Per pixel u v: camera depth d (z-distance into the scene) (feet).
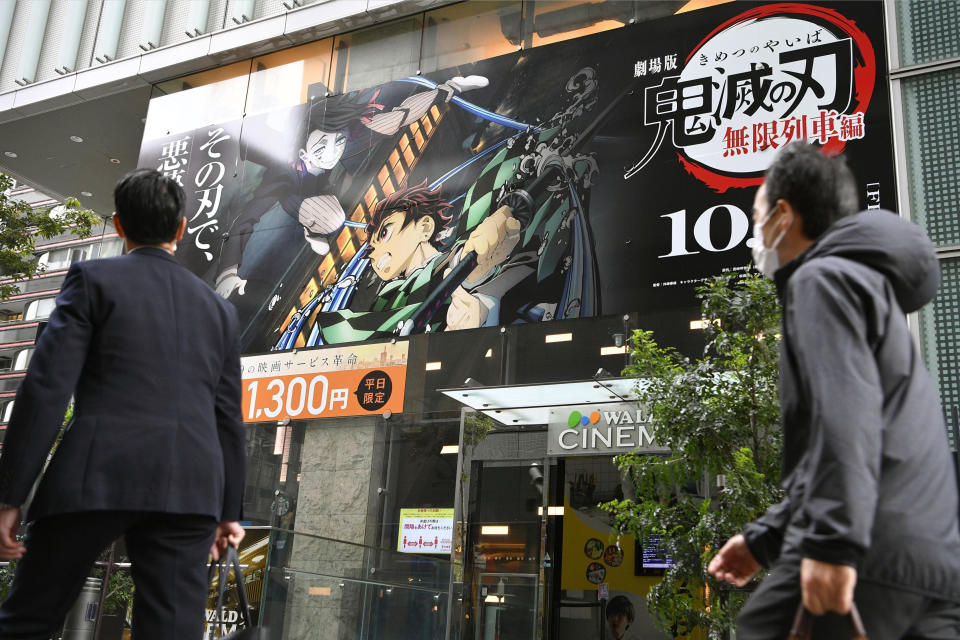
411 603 20.38
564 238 27.73
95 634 15.43
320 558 17.38
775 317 16.39
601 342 26.00
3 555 6.26
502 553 26.71
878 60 24.57
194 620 6.63
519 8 31.81
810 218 4.95
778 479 15.62
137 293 6.93
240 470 7.61
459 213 30.07
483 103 31.17
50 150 47.62
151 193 7.38
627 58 28.86
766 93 26.02
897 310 4.42
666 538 17.06
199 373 7.07
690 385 16.67
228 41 37.42
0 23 44.52
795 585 4.22
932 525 4.09
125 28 41.11
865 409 3.92
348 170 33.04
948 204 22.41
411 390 28.89
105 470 6.29
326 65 35.50
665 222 26.27
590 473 34.91
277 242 33.40
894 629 3.99
